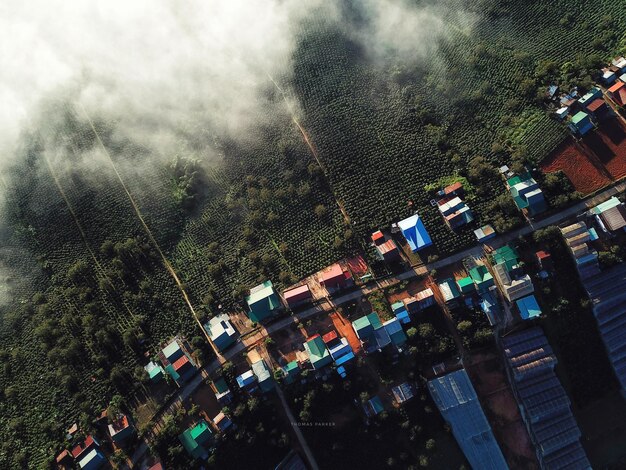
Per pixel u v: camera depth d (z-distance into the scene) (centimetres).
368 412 10094
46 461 10175
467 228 10762
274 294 10744
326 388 10062
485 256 10631
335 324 10562
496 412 10206
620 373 10338
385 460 10150
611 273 10400
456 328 10375
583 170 10862
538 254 10362
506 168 11031
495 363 10312
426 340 10244
